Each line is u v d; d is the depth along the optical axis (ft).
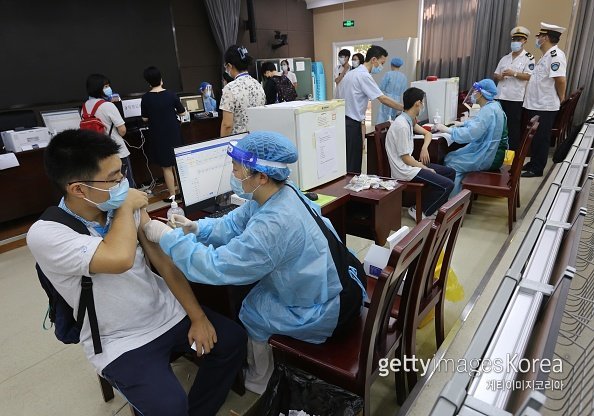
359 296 4.55
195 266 3.93
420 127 10.89
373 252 5.76
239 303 5.58
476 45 19.06
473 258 8.72
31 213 12.60
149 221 4.23
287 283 4.25
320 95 25.68
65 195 3.74
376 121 18.84
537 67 13.12
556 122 15.44
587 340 2.65
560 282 2.24
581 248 3.38
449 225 4.79
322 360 4.25
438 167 10.21
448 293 7.16
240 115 9.99
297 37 24.32
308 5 24.35
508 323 2.02
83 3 14.90
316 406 4.29
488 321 2.03
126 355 3.96
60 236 3.58
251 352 5.36
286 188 4.30
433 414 1.60
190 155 5.86
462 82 20.12
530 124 9.46
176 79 18.53
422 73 21.31
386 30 22.47
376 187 7.29
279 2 22.76
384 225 7.12
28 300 8.30
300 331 4.38
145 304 4.17
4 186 11.91
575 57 17.04
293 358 4.96
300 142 6.67
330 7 24.13
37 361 6.45
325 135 7.19
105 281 3.86
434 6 20.08
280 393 4.43
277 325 4.49
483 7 18.42
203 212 6.29
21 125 12.76
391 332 4.80
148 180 15.96
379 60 11.91
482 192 9.75
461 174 10.81
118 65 16.28
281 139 4.14
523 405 1.47
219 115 17.28
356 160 12.68
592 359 2.38
